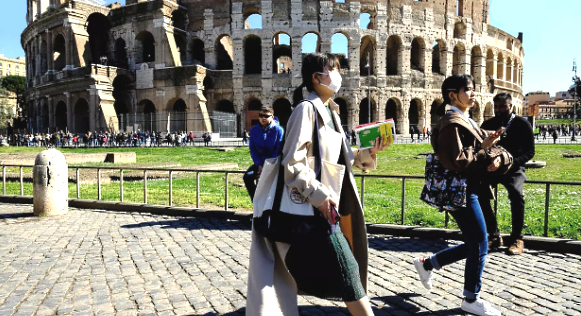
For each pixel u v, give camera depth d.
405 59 51.41
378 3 50.28
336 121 3.10
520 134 5.95
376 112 50.72
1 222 8.16
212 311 4.01
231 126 48.91
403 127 51.53
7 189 12.85
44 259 5.70
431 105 56.19
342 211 3.10
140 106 50.69
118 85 52.03
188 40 52.12
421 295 4.40
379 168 19.92
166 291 4.53
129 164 20.23
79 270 5.24
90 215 8.90
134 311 4.00
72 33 50.44
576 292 4.47
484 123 6.37
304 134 2.75
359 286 2.81
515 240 6.04
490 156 3.85
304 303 4.21
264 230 2.81
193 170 8.86
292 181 2.73
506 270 5.21
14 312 3.95
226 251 6.14
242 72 50.00
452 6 54.25
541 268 5.30
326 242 2.76
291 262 2.80
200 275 5.06
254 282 2.77
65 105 56.56
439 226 7.75
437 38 53.31
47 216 8.73
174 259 5.73
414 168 19.77
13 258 5.74
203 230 7.51
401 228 7.08
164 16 48.88
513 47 65.62
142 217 8.66
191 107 46.81
